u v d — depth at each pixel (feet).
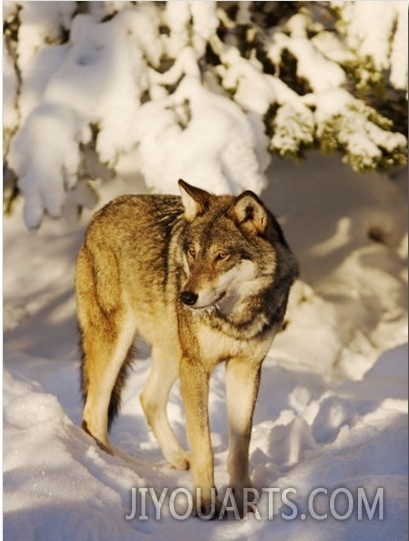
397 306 57.88
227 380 30.27
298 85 49.03
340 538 25.12
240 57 48.06
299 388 43.83
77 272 35.50
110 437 37.60
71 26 47.39
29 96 47.37
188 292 28.09
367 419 35.37
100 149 45.73
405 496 27.32
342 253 60.85
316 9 51.19
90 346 34.53
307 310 54.85
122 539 25.32
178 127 44.86
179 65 46.37
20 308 53.57
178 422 38.63
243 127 44.98
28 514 24.68
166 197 34.04
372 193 65.46
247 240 29.17
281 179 64.69
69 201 50.11
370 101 50.37
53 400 33.22
